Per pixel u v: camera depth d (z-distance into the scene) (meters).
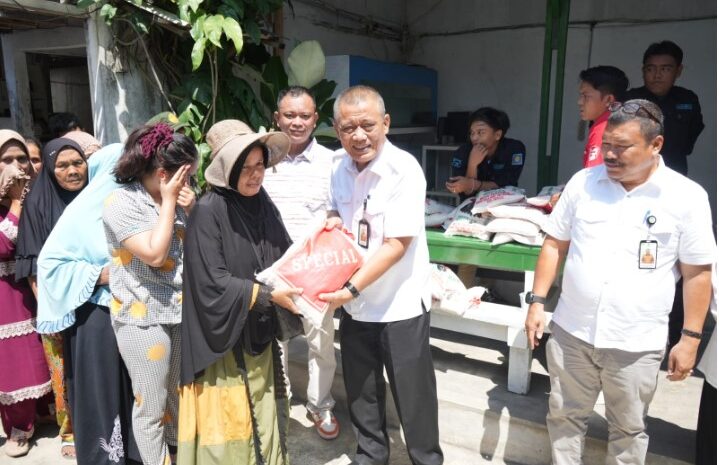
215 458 1.89
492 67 5.71
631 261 1.80
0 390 2.62
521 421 2.46
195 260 1.81
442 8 5.87
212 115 3.42
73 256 2.26
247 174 1.80
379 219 2.04
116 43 3.31
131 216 1.96
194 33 2.96
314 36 4.98
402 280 2.10
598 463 2.28
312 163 2.59
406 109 5.49
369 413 2.30
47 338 2.58
